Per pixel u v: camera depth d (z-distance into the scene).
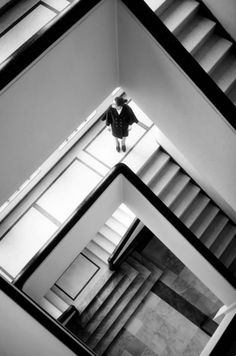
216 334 6.04
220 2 4.45
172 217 5.23
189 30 4.66
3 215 6.08
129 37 3.62
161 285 7.63
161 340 7.15
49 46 2.98
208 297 7.43
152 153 6.54
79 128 6.62
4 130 3.27
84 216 5.03
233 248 6.88
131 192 5.45
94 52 3.62
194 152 4.82
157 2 4.49
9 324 3.07
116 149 6.61
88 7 3.03
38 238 5.92
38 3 5.20
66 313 6.57
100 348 7.07
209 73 4.54
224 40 4.76
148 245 8.04
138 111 7.04
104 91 4.38
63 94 3.66
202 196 6.90
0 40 4.95
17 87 3.03
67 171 6.55
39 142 3.86
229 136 3.81
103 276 7.37
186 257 6.13
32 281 4.89
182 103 3.99
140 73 4.05
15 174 3.85
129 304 7.45
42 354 3.49
